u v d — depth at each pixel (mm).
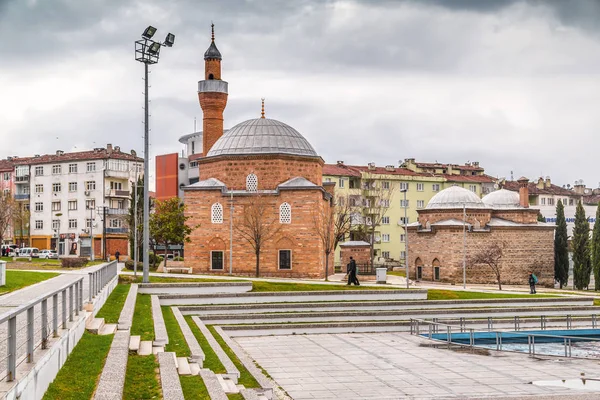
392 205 110125
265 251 62812
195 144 125688
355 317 43812
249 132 67000
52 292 14680
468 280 75188
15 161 112188
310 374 28422
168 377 16094
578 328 45156
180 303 42844
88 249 74500
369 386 26047
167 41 42719
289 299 45625
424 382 26844
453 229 75125
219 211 63625
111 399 12234
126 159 101375
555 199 126750
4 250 88375
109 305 30172
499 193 85750
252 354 33406
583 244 85688
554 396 24203
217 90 73188
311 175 66000
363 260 80312
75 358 16344
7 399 9969
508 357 33062
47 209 102875
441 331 42406
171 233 62688
